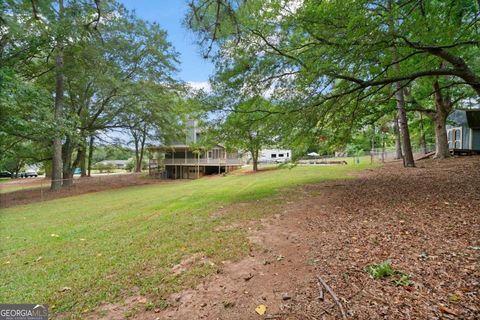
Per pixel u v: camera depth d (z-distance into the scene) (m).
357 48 5.38
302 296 2.37
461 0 5.64
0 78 8.44
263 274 2.89
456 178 8.06
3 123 9.93
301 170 17.56
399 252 3.04
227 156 28.17
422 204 5.25
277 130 7.21
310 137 7.55
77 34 7.36
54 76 14.39
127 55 15.97
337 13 5.50
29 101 10.27
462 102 16.78
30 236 5.35
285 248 3.60
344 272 2.70
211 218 5.65
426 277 2.43
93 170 46.03
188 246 3.96
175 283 2.84
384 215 4.70
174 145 26.56
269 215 5.54
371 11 5.41
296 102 6.77
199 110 7.93
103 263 3.52
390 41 5.43
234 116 7.49
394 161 18.62
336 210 5.46
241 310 2.27
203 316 2.24
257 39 6.43
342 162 24.61
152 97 16.38
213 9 3.49
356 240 3.59
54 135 12.47
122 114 17.89
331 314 2.06
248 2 3.67
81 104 16.94
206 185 13.74
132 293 2.70
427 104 17.36
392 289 2.29
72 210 8.48
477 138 16.58
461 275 2.40
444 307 1.98
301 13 5.96
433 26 5.60
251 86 6.92
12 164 35.75
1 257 4.12
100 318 2.32
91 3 4.43
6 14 7.46
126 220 6.18
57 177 15.86
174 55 17.19
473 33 6.21
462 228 3.63
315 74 5.86
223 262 3.30
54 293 2.80
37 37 9.39
